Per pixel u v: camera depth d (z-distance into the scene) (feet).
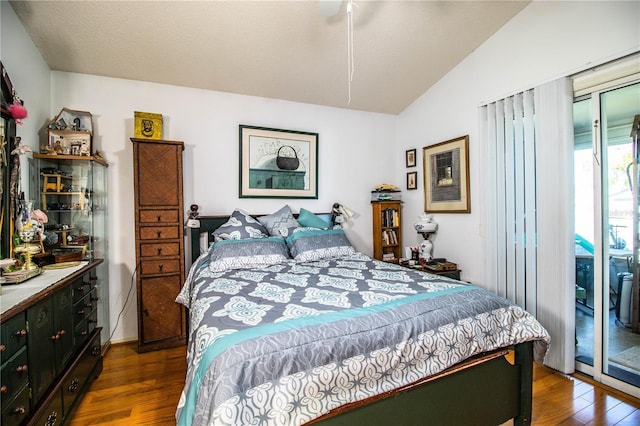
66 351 5.53
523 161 8.02
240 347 3.45
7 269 5.32
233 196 10.35
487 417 4.89
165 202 8.74
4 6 6.15
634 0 6.03
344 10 7.36
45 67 7.97
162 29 7.43
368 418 3.87
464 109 9.89
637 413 5.77
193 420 3.12
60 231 7.57
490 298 5.23
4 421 3.61
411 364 4.17
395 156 13.08
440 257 10.98
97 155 8.29
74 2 6.51
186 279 9.33
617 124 6.60
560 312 7.14
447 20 8.12
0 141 5.49
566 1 7.10
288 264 8.39
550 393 6.39
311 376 3.51
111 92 8.95
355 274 6.93
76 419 5.69
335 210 11.62
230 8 7.02
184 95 9.75
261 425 3.13
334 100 11.48
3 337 3.65
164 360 8.03
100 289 8.52
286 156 11.09
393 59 9.46
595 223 6.83
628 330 7.13
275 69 9.37
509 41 8.37
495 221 8.81
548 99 7.34
